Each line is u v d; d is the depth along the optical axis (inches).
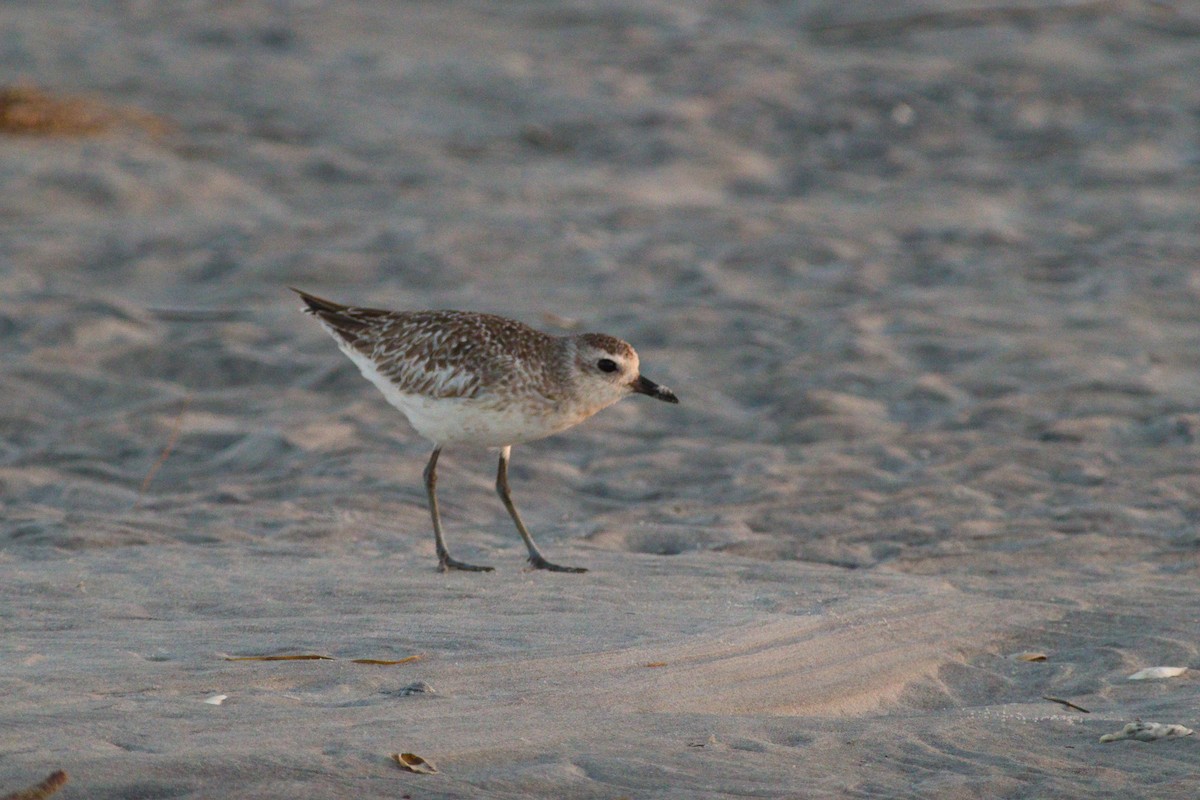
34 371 596.1
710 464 516.7
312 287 740.7
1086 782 234.4
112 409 570.9
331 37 1326.3
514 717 252.2
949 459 510.6
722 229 858.1
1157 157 1039.0
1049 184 977.5
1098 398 573.0
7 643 295.4
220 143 1029.2
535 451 530.0
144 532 423.2
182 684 264.5
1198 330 671.8
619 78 1221.1
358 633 310.2
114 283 739.4
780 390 594.6
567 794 216.4
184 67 1216.2
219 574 368.8
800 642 315.9
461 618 327.0
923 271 779.4
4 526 426.6
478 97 1173.1
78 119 1030.4
